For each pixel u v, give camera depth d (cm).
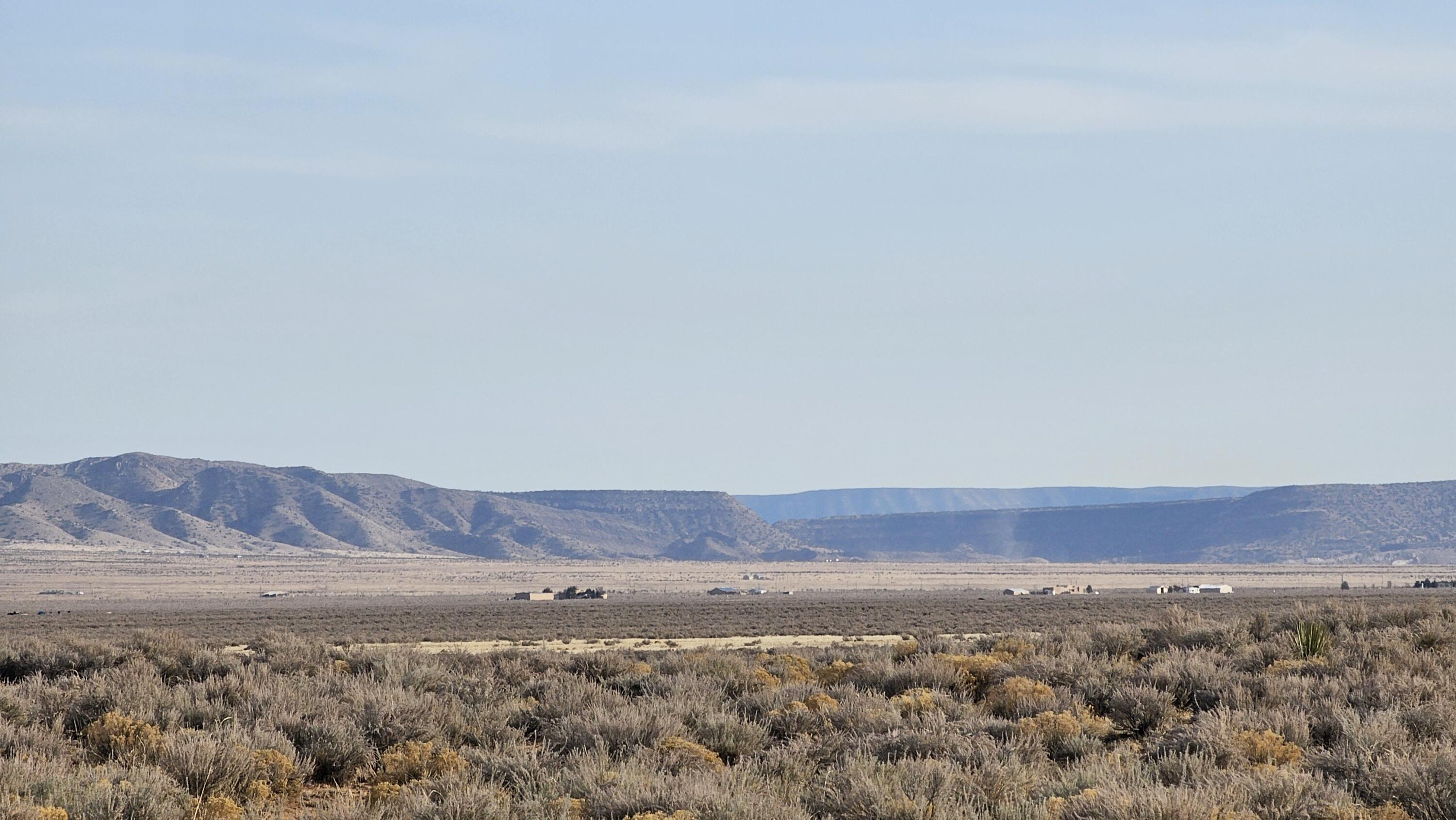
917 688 6284
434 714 5562
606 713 5212
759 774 4091
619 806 3541
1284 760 4247
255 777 4425
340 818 3697
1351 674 6100
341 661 9462
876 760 4025
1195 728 4594
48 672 8969
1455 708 4938
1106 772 3788
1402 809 3375
